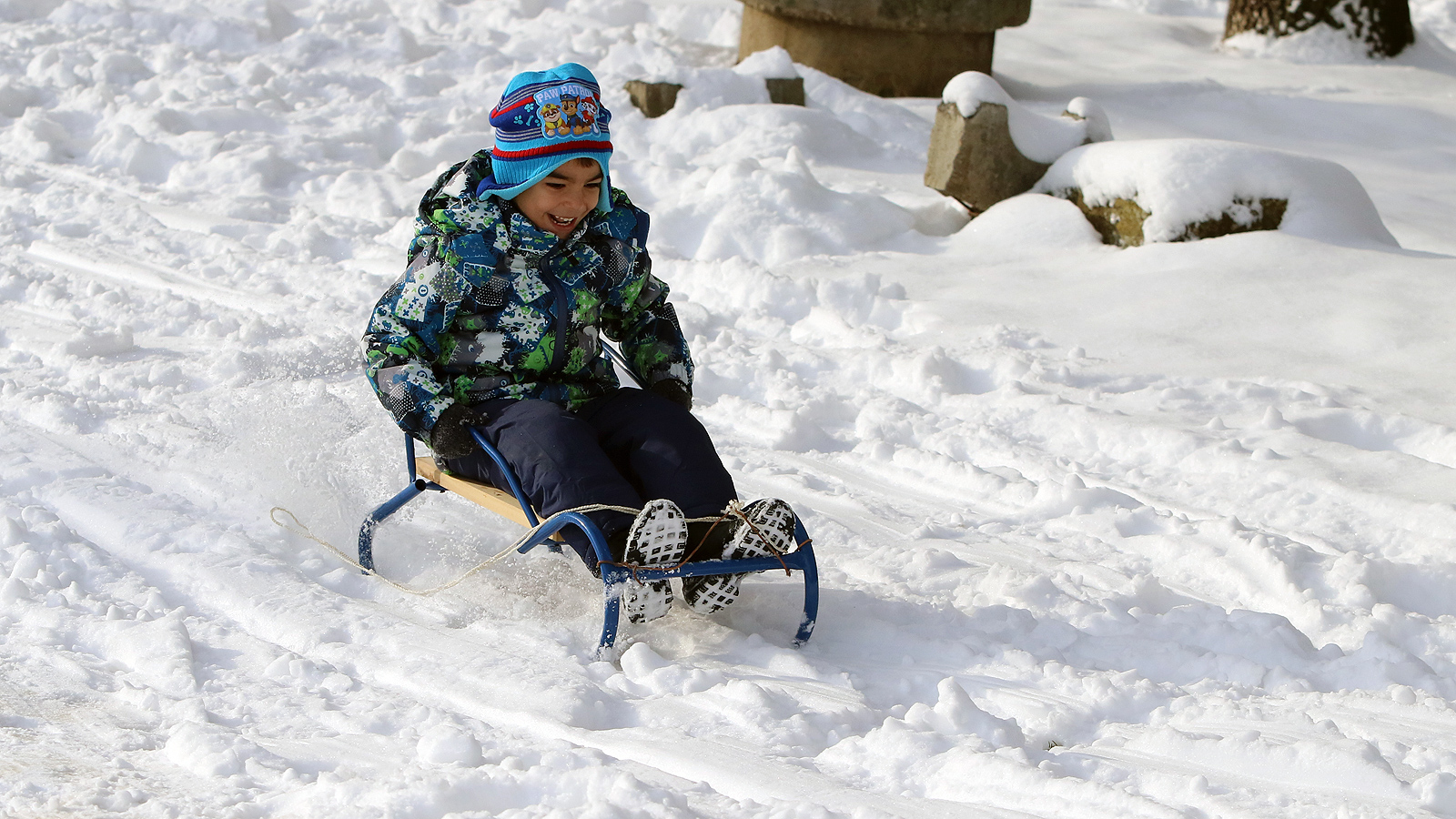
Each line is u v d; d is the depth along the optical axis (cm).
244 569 989
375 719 785
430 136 2809
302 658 852
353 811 657
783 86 3044
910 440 1421
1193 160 2025
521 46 3588
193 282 1856
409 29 3619
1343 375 1573
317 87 3122
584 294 962
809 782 727
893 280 1942
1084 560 1132
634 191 2377
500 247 929
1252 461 1311
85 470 1165
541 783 696
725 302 1870
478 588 1015
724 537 887
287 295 1803
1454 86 3756
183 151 2545
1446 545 1141
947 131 2259
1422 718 823
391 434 1304
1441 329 1689
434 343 951
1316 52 4050
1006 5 3281
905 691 870
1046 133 2248
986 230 2175
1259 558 1095
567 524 892
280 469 1197
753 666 895
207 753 712
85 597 921
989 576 1033
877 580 1052
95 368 1463
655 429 932
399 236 2120
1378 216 2094
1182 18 4850
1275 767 747
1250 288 1838
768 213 2127
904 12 3231
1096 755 780
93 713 771
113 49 3189
